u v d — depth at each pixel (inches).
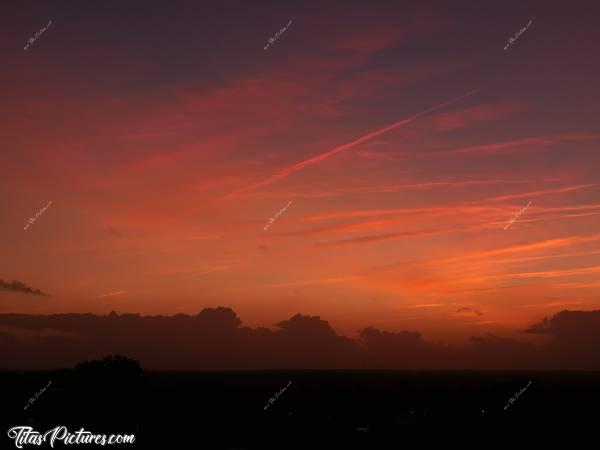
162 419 2632.9
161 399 3034.0
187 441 2431.1
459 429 2559.1
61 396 2891.2
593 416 2785.4
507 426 2652.6
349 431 2844.5
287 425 3083.2
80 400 2800.2
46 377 3545.8
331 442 2564.0
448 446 2399.1
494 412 3203.7
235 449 2345.0
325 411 4461.1
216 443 2431.1
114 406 2746.1
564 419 2741.1
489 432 2573.8
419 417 2716.5
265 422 3107.8
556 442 2426.2
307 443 2539.4
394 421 2709.2
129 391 3233.3
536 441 2445.9
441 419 2664.9
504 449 2394.2
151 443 2364.7
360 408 4766.2
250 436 2603.3
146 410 2731.3
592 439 2448.3
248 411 3796.8
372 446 2475.4
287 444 2501.2
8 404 2731.3
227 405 3998.5
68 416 2568.9
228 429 2672.2
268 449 2377.0
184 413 2746.1
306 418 3654.0
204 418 2723.9
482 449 2406.5
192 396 3971.5
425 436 2534.5
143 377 3767.2
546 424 2677.2
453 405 4505.4
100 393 2967.5
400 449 2440.9
